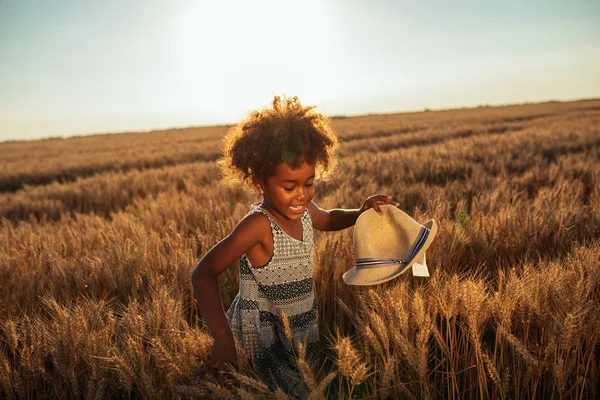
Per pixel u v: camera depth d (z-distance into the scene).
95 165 18.70
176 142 33.69
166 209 5.73
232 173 2.12
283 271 2.05
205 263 1.89
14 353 2.13
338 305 2.60
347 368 1.56
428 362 2.26
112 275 3.01
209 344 1.93
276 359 2.13
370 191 6.01
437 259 2.92
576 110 45.34
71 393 2.00
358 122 44.16
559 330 1.73
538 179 6.53
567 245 3.22
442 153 10.62
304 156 1.79
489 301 2.07
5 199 9.54
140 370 1.86
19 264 3.56
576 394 1.85
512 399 2.02
